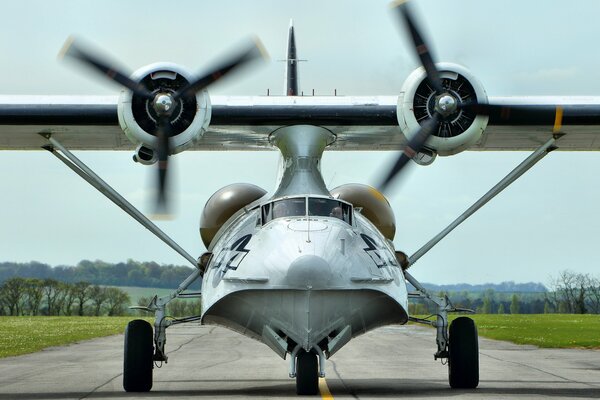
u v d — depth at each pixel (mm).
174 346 87812
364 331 39469
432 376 52781
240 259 38250
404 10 42250
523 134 47469
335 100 44344
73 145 50094
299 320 36406
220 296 37656
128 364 42438
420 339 101625
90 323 174250
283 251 37062
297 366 37906
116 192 43812
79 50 41938
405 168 42406
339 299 36531
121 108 41750
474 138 42312
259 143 49594
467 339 43031
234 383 48531
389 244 44219
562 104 43812
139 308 43406
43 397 40688
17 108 43688
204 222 47125
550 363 63844
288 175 43938
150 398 38969
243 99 44312
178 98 41969
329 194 43469
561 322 169625
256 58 42344
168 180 42125
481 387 44406
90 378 51469
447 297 44062
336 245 37469
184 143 41906
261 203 41531
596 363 63969
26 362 65812
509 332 121938
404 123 42375
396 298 37906
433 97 42594
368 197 45938
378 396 38875
